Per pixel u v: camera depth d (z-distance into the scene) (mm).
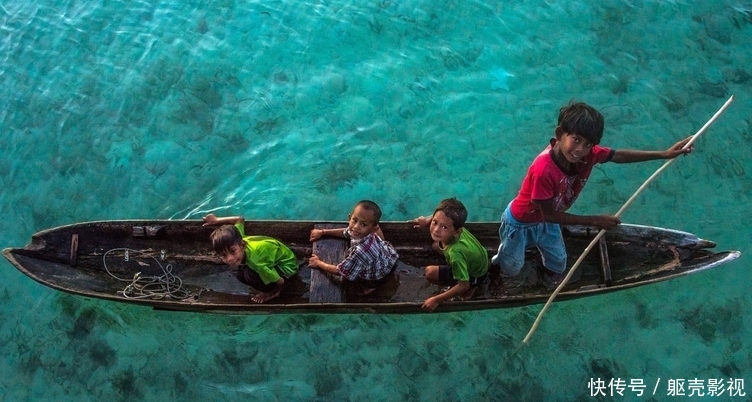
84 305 5719
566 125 3781
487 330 5535
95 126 6879
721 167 6375
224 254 4820
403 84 7074
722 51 7137
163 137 6781
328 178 6488
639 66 7074
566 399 5277
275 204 6336
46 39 7523
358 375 5402
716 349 5422
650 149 6492
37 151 6734
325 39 7441
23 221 6309
